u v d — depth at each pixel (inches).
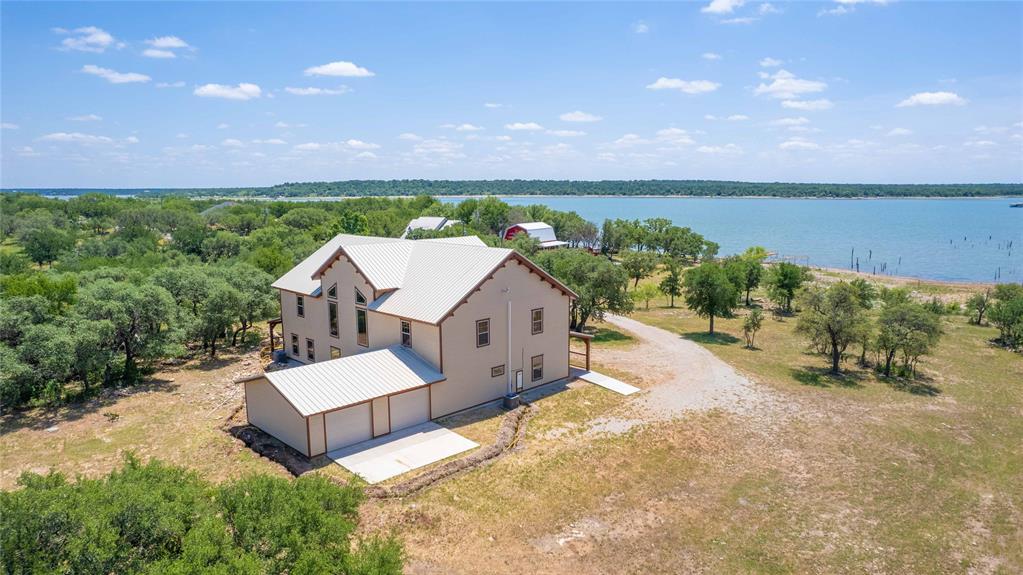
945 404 1312.7
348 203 7859.3
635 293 2655.0
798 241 6579.7
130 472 590.9
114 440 1100.5
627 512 851.4
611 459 1019.3
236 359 1647.4
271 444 1066.1
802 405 1295.5
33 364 1259.2
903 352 1667.1
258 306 1760.6
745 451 1056.8
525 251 2866.6
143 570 444.8
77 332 1278.3
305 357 1588.3
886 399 1342.3
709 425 1175.6
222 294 1635.1
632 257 2851.9
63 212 6609.3
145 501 481.4
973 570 729.0
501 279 1285.7
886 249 5762.8
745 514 848.9
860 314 1592.0
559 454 1036.5
